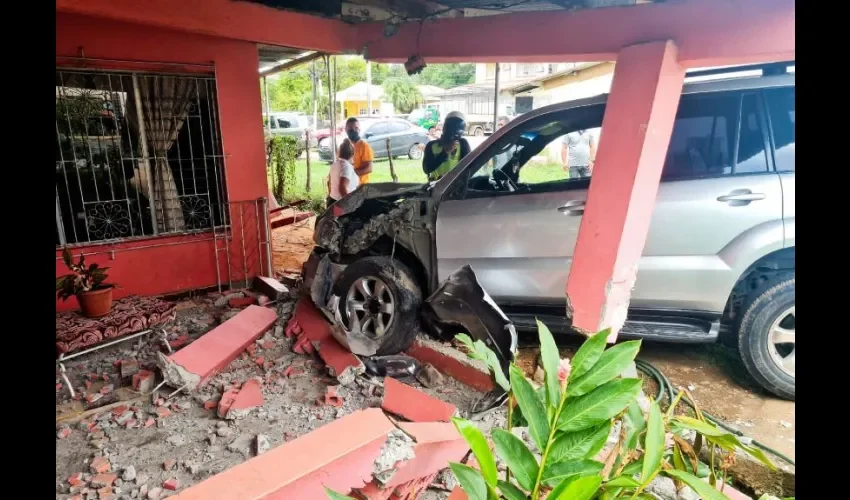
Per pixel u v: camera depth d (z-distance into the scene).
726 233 3.51
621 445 1.91
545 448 1.70
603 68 11.92
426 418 3.10
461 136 6.20
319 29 4.69
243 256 5.95
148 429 3.16
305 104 30.03
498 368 2.21
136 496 2.54
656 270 3.63
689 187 3.59
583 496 1.45
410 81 32.94
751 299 3.56
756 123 3.53
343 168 7.04
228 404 3.32
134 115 5.05
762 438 3.15
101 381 3.78
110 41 4.77
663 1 2.70
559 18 3.16
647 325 3.78
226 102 5.55
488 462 1.66
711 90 3.65
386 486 2.19
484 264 4.14
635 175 2.67
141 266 5.28
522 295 4.05
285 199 11.84
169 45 5.10
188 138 5.43
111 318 3.78
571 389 1.73
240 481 1.98
